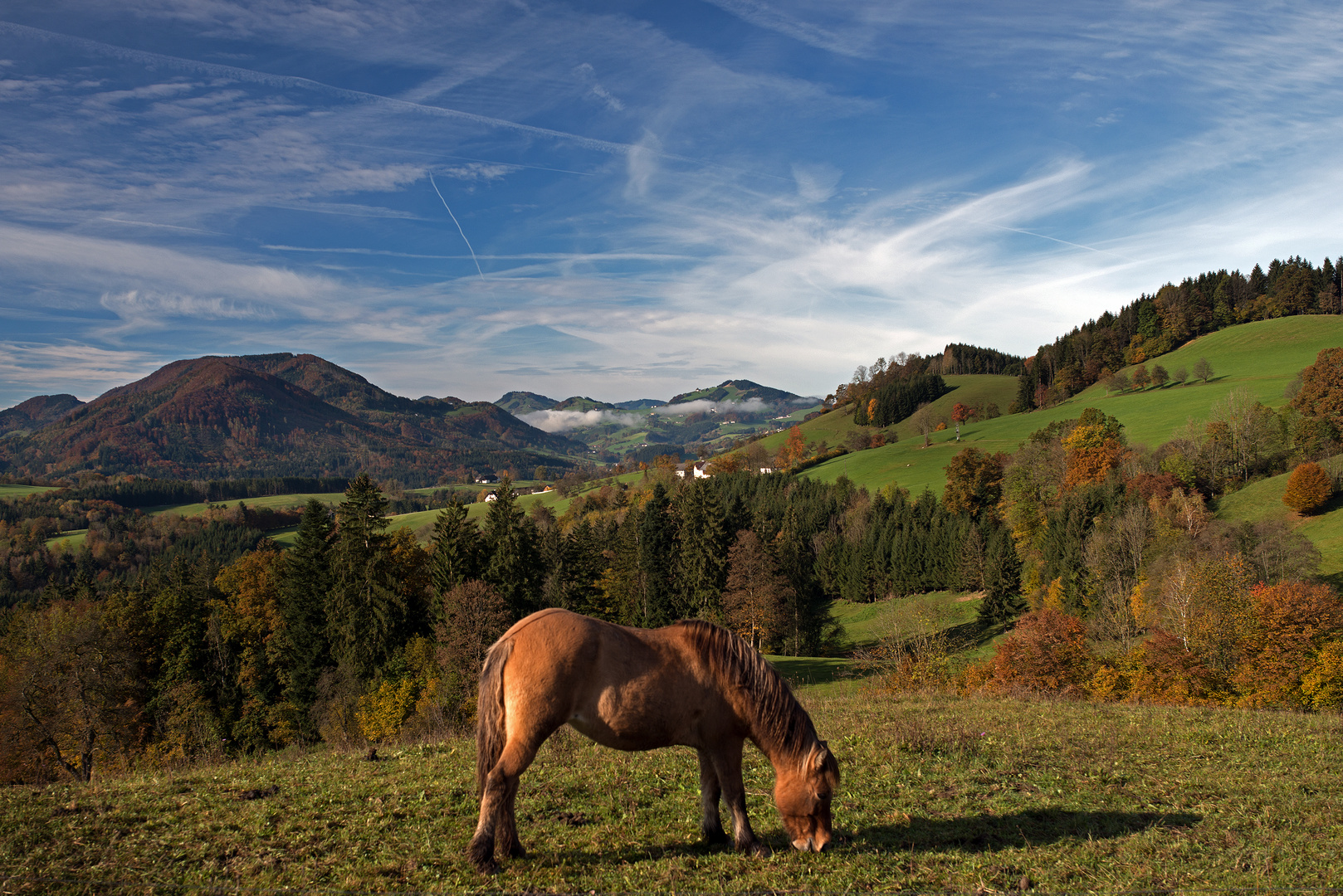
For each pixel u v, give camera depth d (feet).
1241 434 241.14
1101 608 176.45
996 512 295.28
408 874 18.66
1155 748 33.40
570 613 19.89
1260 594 121.49
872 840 21.95
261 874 18.54
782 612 222.69
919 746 33.04
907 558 269.64
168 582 199.72
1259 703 106.42
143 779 28.35
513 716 18.71
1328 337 384.06
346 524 152.35
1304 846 21.63
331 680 143.02
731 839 21.20
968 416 485.56
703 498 234.17
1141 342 483.51
